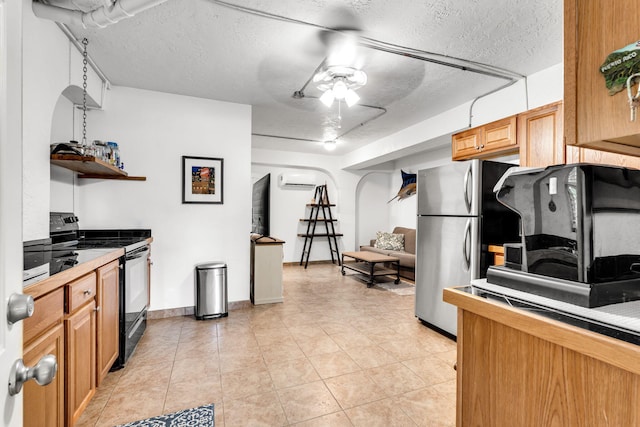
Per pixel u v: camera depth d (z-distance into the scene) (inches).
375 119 165.3
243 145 144.6
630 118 26.9
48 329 49.4
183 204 135.5
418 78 115.2
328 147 189.0
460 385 40.3
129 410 69.7
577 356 27.7
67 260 63.5
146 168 129.7
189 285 136.9
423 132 167.0
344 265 226.7
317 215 269.6
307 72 111.9
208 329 118.9
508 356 34.1
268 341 108.0
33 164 73.2
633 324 26.6
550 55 98.7
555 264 35.4
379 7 76.1
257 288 153.0
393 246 244.7
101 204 124.4
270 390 78.1
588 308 31.0
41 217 76.7
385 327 122.6
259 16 79.7
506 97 121.0
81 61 98.7
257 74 113.9
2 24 21.6
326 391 77.8
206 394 76.2
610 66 27.9
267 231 161.3
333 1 74.2
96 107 118.3
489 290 40.8
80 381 60.9
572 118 31.2
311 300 161.0
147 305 120.0
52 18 69.8
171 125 133.1
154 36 89.4
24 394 42.9
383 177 296.0
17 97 23.3
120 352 88.0
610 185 33.6
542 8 76.1
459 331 40.8
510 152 120.1
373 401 73.8
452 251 111.3
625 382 24.4
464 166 107.7
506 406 34.3
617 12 27.7
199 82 121.5
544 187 36.5
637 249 35.5
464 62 103.0
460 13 78.2
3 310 21.5
